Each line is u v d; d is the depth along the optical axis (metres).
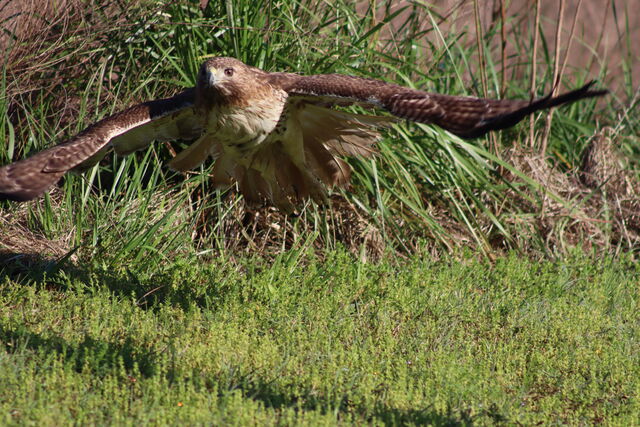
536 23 14.55
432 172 13.56
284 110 9.52
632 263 13.58
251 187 10.67
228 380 7.81
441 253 13.07
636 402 8.05
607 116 17.48
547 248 13.61
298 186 10.41
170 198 12.40
